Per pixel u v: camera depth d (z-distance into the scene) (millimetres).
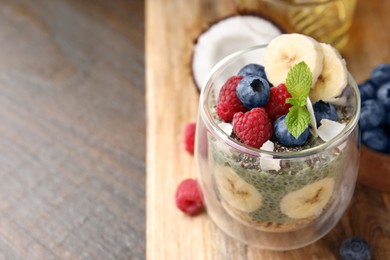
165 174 506
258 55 457
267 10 568
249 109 420
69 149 569
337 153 416
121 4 696
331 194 440
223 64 450
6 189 544
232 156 417
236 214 457
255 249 464
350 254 451
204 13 614
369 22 593
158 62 578
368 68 557
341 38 572
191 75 563
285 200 426
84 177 548
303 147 414
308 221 451
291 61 427
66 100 610
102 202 529
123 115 595
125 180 543
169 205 489
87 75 631
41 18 689
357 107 424
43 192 540
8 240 512
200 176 461
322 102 428
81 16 688
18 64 646
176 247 467
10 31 679
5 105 609
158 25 607
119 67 637
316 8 556
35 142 577
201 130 440
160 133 530
